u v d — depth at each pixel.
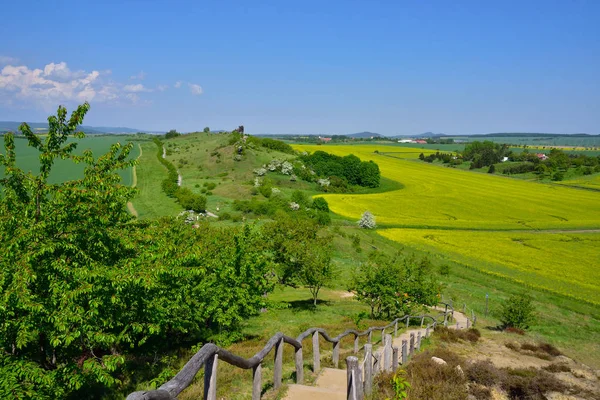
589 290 45.12
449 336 20.81
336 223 78.31
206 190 100.38
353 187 121.00
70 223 10.07
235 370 10.59
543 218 87.00
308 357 13.20
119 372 11.82
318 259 31.66
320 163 132.38
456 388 10.73
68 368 9.12
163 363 13.00
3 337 8.94
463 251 60.62
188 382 4.98
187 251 11.27
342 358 13.23
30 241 9.34
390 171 151.00
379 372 10.72
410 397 9.65
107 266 10.30
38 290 9.67
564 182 137.25
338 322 24.33
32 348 10.46
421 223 79.00
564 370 15.52
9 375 8.16
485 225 78.75
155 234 12.18
